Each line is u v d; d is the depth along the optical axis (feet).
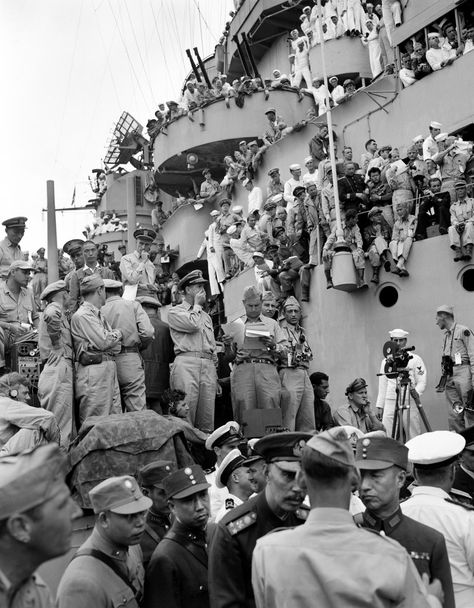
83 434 24.20
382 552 11.30
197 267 83.10
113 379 30.35
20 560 9.50
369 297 47.78
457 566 16.43
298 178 62.59
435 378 44.88
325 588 11.03
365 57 77.66
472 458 21.48
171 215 85.71
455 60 56.18
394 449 16.22
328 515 11.70
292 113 78.64
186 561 17.34
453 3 57.57
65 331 29.91
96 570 16.25
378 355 47.14
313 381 39.32
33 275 58.59
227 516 15.72
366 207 49.78
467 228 43.65
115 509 16.40
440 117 57.26
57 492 9.59
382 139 61.98
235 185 74.69
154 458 23.52
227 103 78.79
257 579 11.69
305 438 15.35
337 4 78.95
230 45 94.27
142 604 17.01
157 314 36.76
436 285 45.14
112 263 61.87
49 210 38.11
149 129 87.66
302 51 80.43
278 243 55.98
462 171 48.80
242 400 35.35
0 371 33.86
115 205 109.70
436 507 16.84
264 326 36.22
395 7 63.05
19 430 25.31
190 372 34.14
